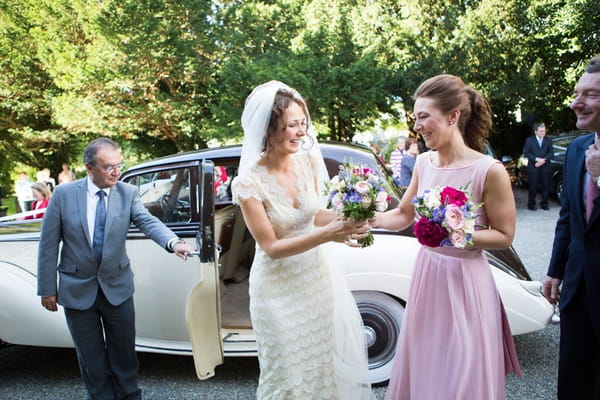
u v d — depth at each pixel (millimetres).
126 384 2762
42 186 8031
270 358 2182
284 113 2018
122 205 2705
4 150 18234
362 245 2098
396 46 12766
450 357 1912
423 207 1756
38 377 3484
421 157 2205
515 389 2926
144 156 16719
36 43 14133
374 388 3025
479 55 12039
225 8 12680
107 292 2623
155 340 3264
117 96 13000
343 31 11766
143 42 11852
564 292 2027
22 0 13836
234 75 10812
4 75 14688
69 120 13453
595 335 1948
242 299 3814
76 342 2643
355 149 3309
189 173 3154
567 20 12109
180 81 13008
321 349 2254
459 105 1915
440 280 1999
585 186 1945
